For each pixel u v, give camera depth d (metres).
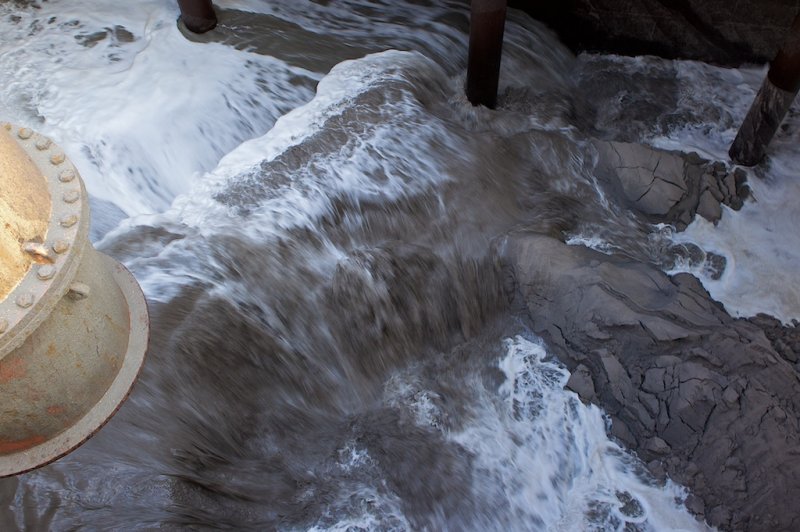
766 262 6.01
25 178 2.25
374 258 5.30
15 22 6.64
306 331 5.10
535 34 8.20
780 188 6.56
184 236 5.15
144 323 2.79
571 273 5.36
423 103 6.55
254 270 5.06
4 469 2.42
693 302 5.39
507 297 5.71
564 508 4.77
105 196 5.39
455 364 5.49
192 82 6.16
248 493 4.52
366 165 5.73
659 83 7.84
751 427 4.64
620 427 5.02
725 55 7.92
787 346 5.25
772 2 7.36
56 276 2.15
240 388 4.74
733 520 4.55
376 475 4.84
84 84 6.01
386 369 5.37
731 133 7.16
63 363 2.34
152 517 3.99
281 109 6.26
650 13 7.90
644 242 6.06
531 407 5.24
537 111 7.07
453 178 5.94
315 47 6.89
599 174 6.48
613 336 5.20
